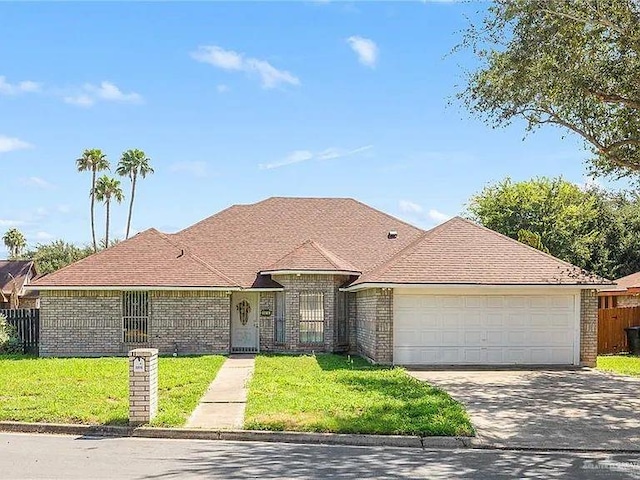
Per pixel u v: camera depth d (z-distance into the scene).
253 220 29.00
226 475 8.80
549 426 12.04
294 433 11.21
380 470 9.16
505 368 20.38
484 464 9.59
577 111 18.33
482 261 21.38
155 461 9.58
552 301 21.08
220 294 24.66
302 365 20.48
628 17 15.47
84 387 15.62
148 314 24.52
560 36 15.90
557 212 48.16
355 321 25.44
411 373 19.05
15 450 10.27
